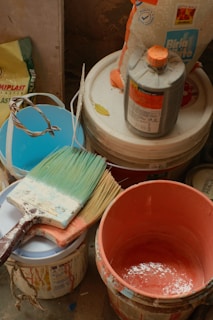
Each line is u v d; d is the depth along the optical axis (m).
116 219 1.01
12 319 1.08
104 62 1.16
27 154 1.17
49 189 0.99
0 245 0.89
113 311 1.10
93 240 1.19
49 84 1.26
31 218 0.93
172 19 0.96
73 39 1.37
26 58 1.18
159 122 1.00
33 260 0.94
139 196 1.00
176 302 0.84
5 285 1.12
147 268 1.09
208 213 0.98
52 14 1.10
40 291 1.07
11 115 0.97
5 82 1.21
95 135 1.09
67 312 1.09
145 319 0.97
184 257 1.10
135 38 1.02
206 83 1.13
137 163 1.08
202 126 1.06
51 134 1.07
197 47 1.04
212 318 1.03
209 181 1.16
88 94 1.11
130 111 1.01
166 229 1.11
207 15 0.97
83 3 1.27
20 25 1.13
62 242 0.93
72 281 1.07
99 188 1.01
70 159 1.05
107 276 0.87
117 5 1.25
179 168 1.16
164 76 0.94
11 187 1.02
